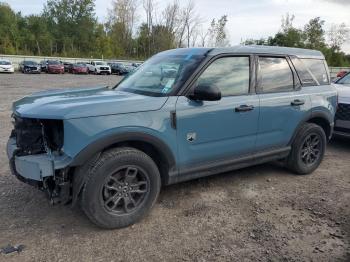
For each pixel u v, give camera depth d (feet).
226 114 12.96
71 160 10.04
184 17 201.05
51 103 10.78
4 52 201.26
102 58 206.90
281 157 15.80
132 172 11.31
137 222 11.75
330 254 10.14
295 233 11.28
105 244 10.44
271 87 14.73
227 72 13.29
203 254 10.04
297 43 204.33
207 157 12.93
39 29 224.94
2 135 23.17
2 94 50.75
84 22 245.04
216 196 13.99
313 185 15.47
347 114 20.94
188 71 12.47
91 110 10.30
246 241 10.76
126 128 10.68
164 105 11.57
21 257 9.70
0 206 12.63
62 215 12.10
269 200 13.75
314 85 16.61
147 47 225.97
